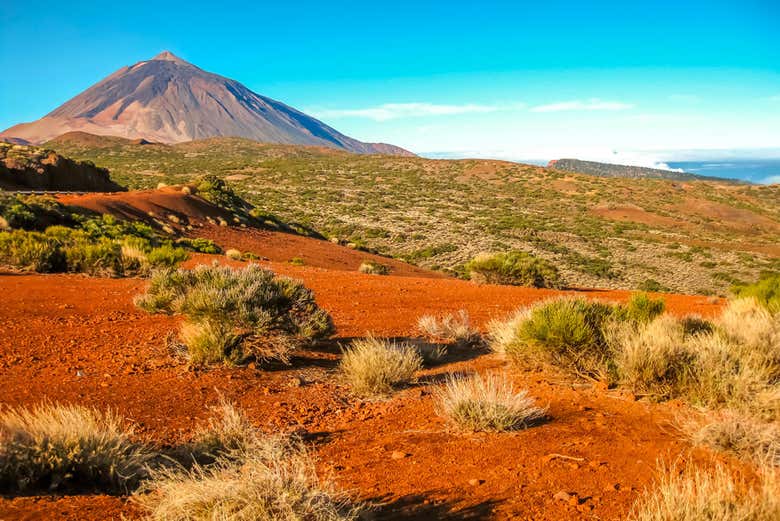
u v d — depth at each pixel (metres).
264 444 4.32
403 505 3.69
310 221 87.94
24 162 55.41
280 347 8.27
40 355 8.06
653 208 143.75
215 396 6.60
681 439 4.94
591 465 4.35
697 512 3.03
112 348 8.64
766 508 3.02
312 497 3.22
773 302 11.82
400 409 6.39
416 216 103.56
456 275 50.41
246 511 3.06
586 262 66.56
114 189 68.50
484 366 8.42
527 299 16.38
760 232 126.06
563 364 7.27
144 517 3.40
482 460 4.55
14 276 16.14
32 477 3.85
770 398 5.48
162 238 35.47
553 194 162.38
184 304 8.82
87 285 15.05
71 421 4.34
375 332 10.91
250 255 34.00
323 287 17.58
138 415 5.79
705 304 16.70
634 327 7.65
